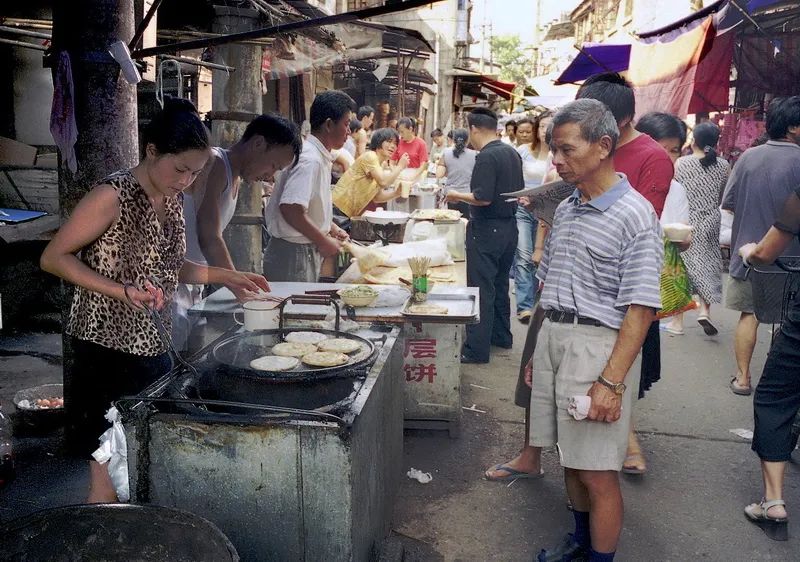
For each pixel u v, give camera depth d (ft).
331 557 6.93
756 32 26.73
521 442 13.21
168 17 19.45
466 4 87.97
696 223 19.31
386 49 37.37
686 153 32.45
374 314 10.93
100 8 10.43
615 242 7.62
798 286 9.90
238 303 11.51
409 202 26.05
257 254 15.20
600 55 34.37
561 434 8.05
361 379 7.91
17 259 18.30
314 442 6.69
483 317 17.56
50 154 21.17
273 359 8.16
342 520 6.82
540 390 8.49
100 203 7.25
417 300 11.66
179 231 8.22
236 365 8.34
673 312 10.52
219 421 6.78
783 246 10.22
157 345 8.11
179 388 7.63
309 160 13.25
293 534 6.95
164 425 6.91
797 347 9.73
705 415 14.66
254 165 10.96
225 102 15.07
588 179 7.75
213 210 10.59
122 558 6.28
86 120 10.73
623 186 7.76
